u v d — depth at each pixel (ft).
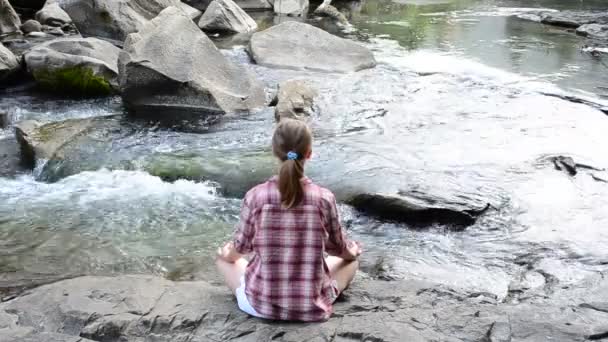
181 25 29.99
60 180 21.06
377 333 10.50
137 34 28.86
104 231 17.76
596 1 62.13
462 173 20.93
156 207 19.31
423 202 18.33
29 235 17.46
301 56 36.04
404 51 39.45
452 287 14.23
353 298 12.15
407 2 62.13
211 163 21.81
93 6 40.04
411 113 27.43
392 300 12.23
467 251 16.63
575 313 11.87
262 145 23.73
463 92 30.63
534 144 23.85
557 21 48.80
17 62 30.22
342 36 44.24
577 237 17.04
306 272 10.58
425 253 16.60
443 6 59.16
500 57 37.99
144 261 16.12
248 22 47.88
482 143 23.91
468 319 11.24
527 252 16.38
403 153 22.77
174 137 24.59
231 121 26.76
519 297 13.94
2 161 22.50
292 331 10.52
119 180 21.03
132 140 24.08
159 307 11.50
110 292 12.03
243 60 36.91
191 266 15.85
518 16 52.90
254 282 10.85
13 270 15.60
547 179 20.59
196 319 11.05
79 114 27.27
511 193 19.52
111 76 29.81
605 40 42.96
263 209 10.36
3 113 26.55
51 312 11.42
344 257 11.53
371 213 18.72
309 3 60.39
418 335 10.52
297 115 26.76
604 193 19.69
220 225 18.29
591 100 29.50
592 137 24.73
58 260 16.15
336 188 19.80
